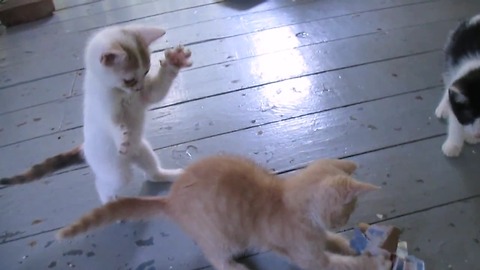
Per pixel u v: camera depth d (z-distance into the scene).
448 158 1.48
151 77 1.29
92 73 1.16
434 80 1.76
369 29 2.05
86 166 1.60
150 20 2.32
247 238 1.16
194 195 1.13
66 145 1.70
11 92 1.98
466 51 1.51
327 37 2.04
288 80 1.84
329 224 1.06
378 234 1.21
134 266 1.31
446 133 1.56
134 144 1.35
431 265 1.22
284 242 1.12
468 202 1.35
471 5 2.11
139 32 1.20
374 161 1.50
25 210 1.49
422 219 1.33
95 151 1.29
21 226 1.45
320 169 1.09
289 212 1.08
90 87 1.19
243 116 1.72
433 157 1.49
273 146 1.59
